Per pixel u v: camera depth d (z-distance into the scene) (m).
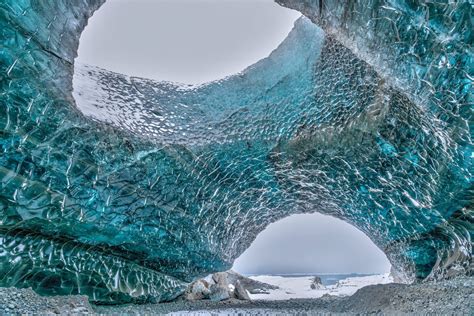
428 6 5.30
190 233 11.86
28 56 5.94
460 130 6.16
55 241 7.46
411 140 8.66
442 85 5.93
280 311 8.92
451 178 7.40
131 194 9.17
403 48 6.27
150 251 10.23
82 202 7.74
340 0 7.14
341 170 11.75
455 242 8.98
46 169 6.82
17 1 5.47
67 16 7.00
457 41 5.25
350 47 7.95
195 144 11.10
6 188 6.14
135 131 9.79
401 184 9.92
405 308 6.11
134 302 9.75
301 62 12.20
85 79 10.50
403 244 11.85
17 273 6.55
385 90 9.04
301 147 11.91
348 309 7.93
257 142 12.12
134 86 11.74
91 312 6.30
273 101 12.43
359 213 13.41
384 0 5.99
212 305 11.66
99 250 8.70
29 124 6.24
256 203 14.78
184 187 11.15
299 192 14.46
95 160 8.05
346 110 11.04
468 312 4.82
